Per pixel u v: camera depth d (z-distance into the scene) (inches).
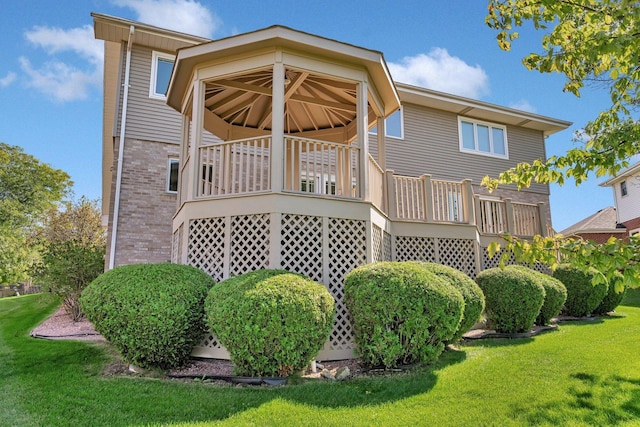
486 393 160.1
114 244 353.4
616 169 128.6
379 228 275.9
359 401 152.3
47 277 350.0
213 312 177.0
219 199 234.8
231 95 309.7
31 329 324.2
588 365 196.7
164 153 382.9
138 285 187.0
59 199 1015.0
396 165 486.6
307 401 151.6
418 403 150.3
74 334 297.1
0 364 207.8
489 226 390.9
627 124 128.9
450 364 202.8
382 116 309.1
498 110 537.0
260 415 138.3
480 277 302.8
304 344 173.5
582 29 131.0
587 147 134.6
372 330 196.5
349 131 365.4
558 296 318.7
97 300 183.6
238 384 173.2
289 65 237.9
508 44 153.6
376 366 199.2
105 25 366.6
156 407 145.4
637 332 280.8
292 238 223.8
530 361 205.6
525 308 281.1
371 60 251.8
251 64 241.1
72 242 381.1
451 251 337.7
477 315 237.5
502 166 554.6
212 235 236.1
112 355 224.7
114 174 371.6
